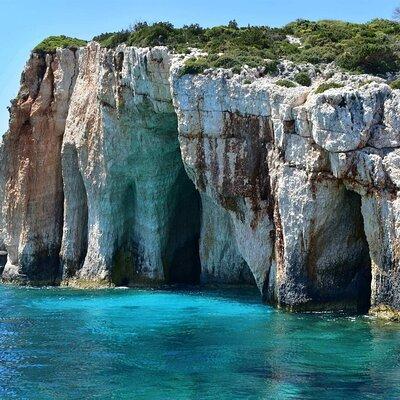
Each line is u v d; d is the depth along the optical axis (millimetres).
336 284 40312
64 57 62750
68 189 61094
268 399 24172
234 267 56031
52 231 63094
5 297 51469
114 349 31938
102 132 56969
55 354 31156
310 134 39219
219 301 46969
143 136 55281
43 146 63250
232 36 54094
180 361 29359
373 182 36406
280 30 57688
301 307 40000
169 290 54594
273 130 42125
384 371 27156
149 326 37469
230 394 24781
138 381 26656
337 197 39000
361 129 36875
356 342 31859
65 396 25078
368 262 40562
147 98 52125
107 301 48125
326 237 39969
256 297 48969
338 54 47438
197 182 46625
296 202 39875
